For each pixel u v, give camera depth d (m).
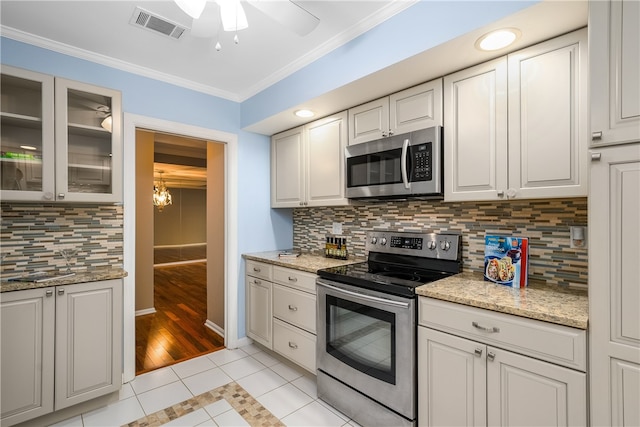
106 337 2.01
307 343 2.34
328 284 2.09
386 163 2.09
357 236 2.77
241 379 2.41
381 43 1.79
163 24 1.90
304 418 1.96
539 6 1.25
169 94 2.59
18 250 2.04
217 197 3.36
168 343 3.09
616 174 1.10
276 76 2.53
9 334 1.70
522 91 1.55
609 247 1.11
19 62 1.98
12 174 1.86
